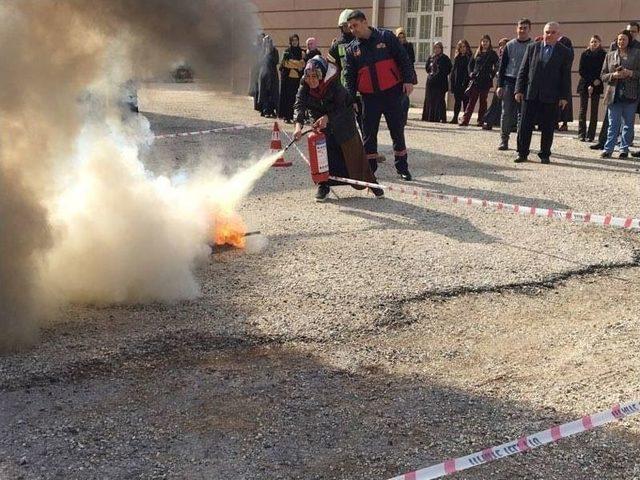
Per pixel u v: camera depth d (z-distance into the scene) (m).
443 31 20.02
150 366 3.60
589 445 2.96
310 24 22.73
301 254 5.52
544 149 10.19
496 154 11.14
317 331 4.08
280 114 15.24
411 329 4.17
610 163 10.33
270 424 3.09
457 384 3.50
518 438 2.99
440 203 7.37
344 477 2.71
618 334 4.13
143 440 2.93
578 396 3.38
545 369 3.68
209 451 2.87
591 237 6.12
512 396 3.38
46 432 2.96
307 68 6.94
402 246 5.77
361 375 3.57
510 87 11.30
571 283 5.00
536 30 18.05
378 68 7.70
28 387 3.33
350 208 7.10
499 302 4.61
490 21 19.00
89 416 3.10
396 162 8.51
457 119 16.83
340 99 7.07
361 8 22.03
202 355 3.74
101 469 2.72
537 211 5.55
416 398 3.35
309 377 3.53
